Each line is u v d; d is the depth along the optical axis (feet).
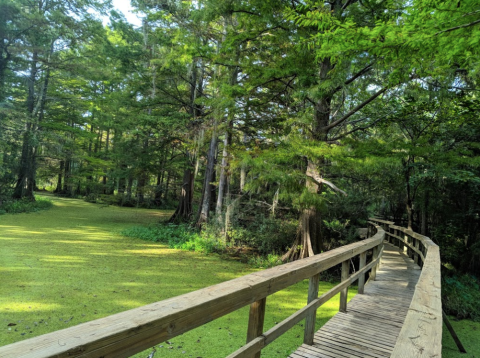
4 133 50.03
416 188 32.60
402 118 30.01
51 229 39.88
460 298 24.11
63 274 22.30
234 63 27.14
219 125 32.81
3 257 25.39
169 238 39.75
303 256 29.32
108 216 57.62
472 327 20.63
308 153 22.97
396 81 19.40
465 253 33.65
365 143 24.98
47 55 56.39
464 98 27.99
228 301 5.52
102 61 60.29
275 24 24.57
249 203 37.63
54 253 28.02
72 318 15.37
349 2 25.02
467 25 8.30
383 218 49.42
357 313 13.76
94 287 20.13
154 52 47.88
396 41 9.58
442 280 27.37
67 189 95.40
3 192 55.26
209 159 45.34
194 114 46.42
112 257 28.71
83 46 62.03
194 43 29.58
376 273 20.72
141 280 22.50
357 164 21.95
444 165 24.16
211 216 43.50
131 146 49.21
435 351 4.07
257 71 25.67
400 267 22.70
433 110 29.53
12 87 58.18
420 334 4.57
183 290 21.03
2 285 19.22
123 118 49.96
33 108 58.85
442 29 8.70
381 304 14.89
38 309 16.16
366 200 40.93
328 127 27.61
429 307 5.74
